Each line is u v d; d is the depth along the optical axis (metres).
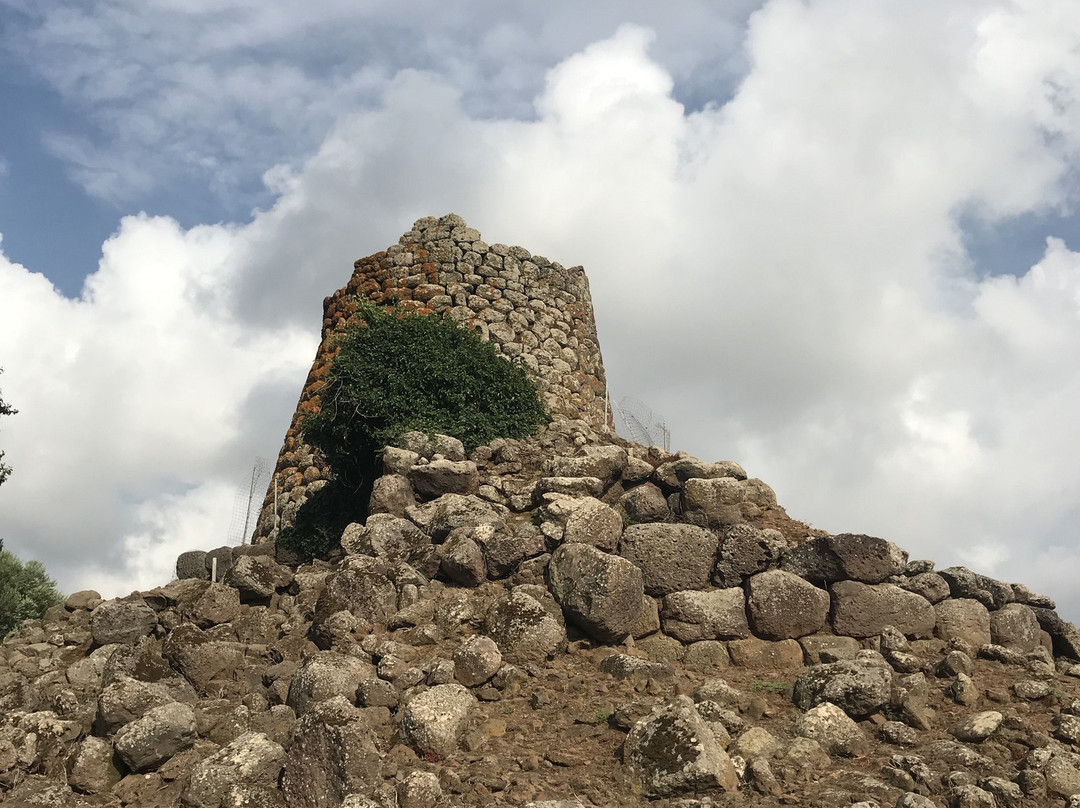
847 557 9.57
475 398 14.79
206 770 6.56
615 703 7.68
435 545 10.45
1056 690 8.44
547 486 11.12
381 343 14.88
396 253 19.62
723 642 9.30
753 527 9.85
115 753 7.00
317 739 6.54
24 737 7.09
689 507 10.73
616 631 8.88
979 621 9.67
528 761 6.81
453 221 19.80
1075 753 7.30
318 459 18.02
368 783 6.35
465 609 8.98
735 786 6.50
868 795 6.40
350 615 8.94
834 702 7.77
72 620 10.76
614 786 6.54
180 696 8.05
